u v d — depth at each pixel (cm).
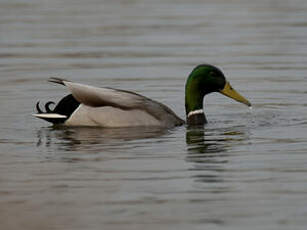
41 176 1178
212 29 2677
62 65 2162
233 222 961
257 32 2608
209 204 1030
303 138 1409
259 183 1119
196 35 2577
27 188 1117
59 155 1307
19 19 2909
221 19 2869
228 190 1088
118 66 2147
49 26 2761
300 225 948
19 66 2156
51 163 1254
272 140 1401
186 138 1433
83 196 1073
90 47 2411
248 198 1050
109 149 1347
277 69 2075
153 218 979
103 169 1212
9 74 2056
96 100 1516
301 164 1219
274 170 1188
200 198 1056
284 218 972
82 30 2683
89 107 1519
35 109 1689
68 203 1045
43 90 1873
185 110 1705
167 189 1098
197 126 1553
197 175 1168
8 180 1159
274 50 2325
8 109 1691
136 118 1523
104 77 2011
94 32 2645
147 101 1557
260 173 1172
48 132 1488
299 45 2380
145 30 2678
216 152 1315
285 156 1274
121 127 1518
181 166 1221
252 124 1556
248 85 1914
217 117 1644
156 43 2462
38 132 1489
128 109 1525
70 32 2648
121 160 1267
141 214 995
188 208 1015
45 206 1034
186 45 2425
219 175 1166
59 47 2412
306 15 2908
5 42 2502
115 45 2434
